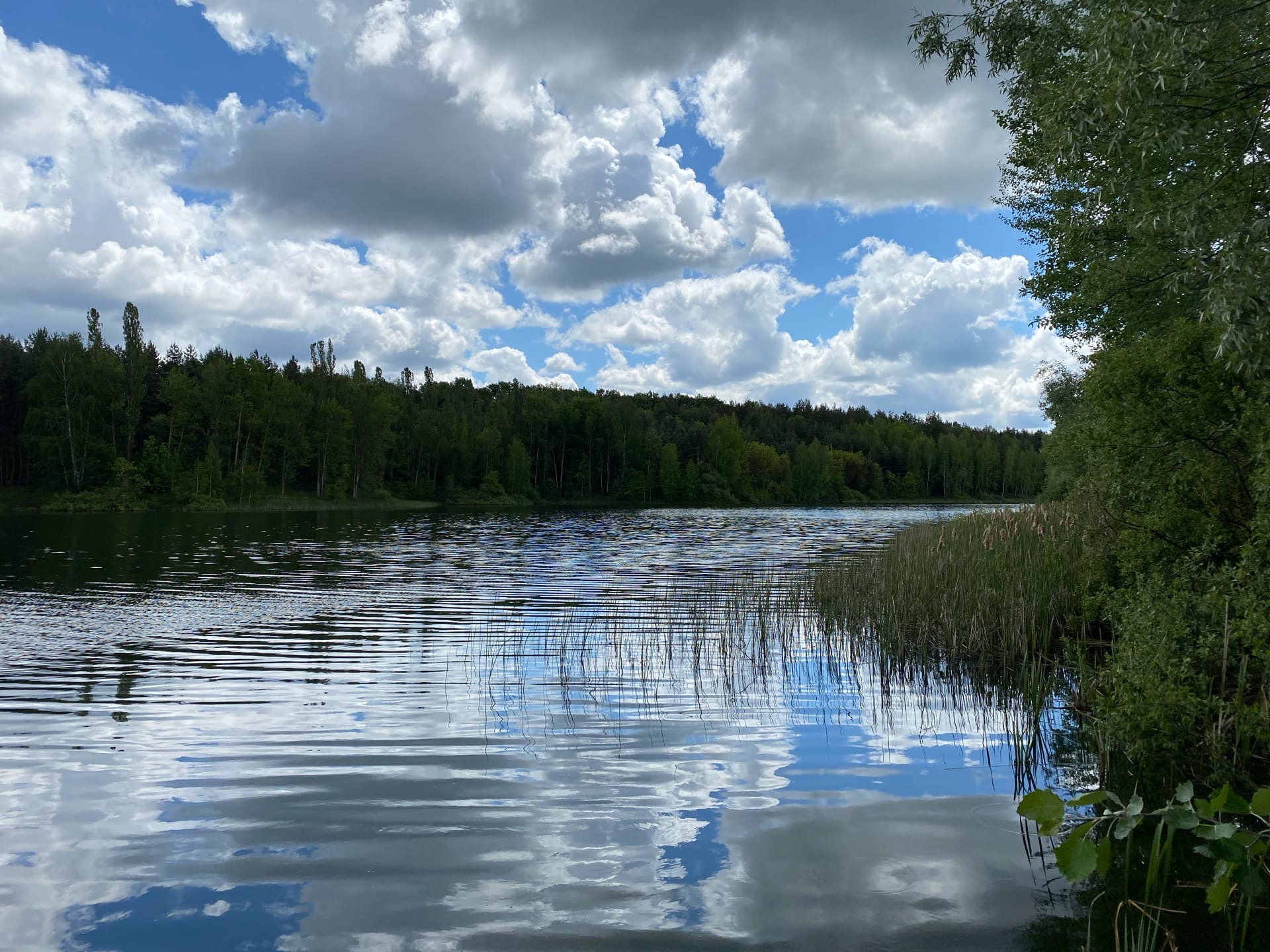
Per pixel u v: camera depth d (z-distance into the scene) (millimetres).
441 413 106562
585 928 4352
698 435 127500
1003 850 5371
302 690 9672
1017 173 17375
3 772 6793
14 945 4172
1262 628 6625
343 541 35281
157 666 10906
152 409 89312
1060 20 14070
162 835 5543
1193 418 9062
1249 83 7797
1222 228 7668
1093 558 11188
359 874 4984
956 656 12000
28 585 19125
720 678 10625
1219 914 4535
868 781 6703
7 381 82188
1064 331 16562
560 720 8531
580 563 25984
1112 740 7426
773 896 4703
